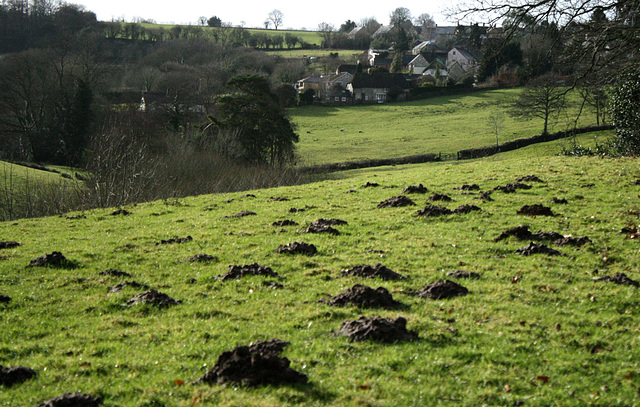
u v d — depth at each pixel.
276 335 10.21
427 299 12.12
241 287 13.41
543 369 8.84
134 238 20.08
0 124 83.81
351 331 10.05
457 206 22.62
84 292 13.58
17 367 8.68
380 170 76.62
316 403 7.62
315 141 111.25
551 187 25.39
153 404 7.68
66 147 80.19
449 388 8.16
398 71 192.12
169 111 89.69
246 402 7.54
